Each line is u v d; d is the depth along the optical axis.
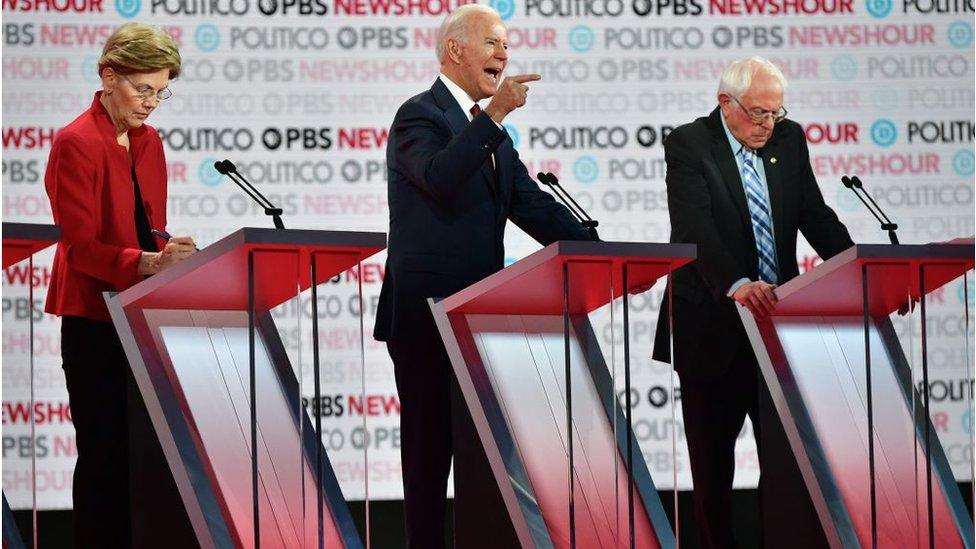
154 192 14.66
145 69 14.05
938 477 14.60
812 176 16.69
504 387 13.12
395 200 14.76
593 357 14.08
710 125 16.23
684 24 22.06
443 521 14.30
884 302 14.54
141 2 21.28
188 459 12.34
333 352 21.41
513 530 12.68
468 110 15.30
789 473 14.04
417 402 14.34
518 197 15.59
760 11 22.12
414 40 21.73
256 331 13.55
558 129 21.88
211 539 12.20
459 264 14.48
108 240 13.97
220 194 21.33
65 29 21.14
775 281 16.03
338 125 21.58
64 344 13.84
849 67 22.16
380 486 21.50
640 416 21.69
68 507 20.83
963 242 13.06
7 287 20.77
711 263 15.41
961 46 22.25
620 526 13.66
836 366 14.45
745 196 16.00
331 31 21.59
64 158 13.71
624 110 21.98
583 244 11.98
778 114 16.02
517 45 21.86
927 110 22.22
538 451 13.11
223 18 21.41
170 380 12.51
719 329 15.73
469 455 13.02
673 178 15.98
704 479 15.90
